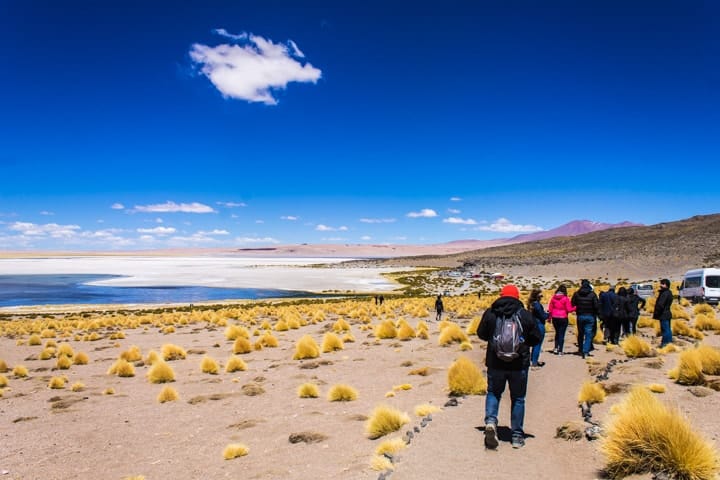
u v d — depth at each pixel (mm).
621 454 5441
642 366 11016
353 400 10898
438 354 16250
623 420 5656
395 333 21656
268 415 10242
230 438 8898
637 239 140500
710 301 33031
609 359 12602
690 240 102188
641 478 5203
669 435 5258
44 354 20125
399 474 5691
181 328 30594
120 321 34594
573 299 13734
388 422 7953
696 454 5129
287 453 7637
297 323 28031
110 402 12531
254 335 25125
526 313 6469
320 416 9758
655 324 18094
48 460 8414
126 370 16125
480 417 8109
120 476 7504
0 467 8141
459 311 31359
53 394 13805
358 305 41344
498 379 6496
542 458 6023
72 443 9312
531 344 6562
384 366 14883
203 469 7402
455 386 10219
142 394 13289
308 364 15648
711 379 9172
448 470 5715
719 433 6410
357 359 16422
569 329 20359
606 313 14781
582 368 11805
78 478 7531
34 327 31578
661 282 13867
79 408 12031
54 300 62656
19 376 16578
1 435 10031
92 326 31656
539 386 10219
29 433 10086
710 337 16359
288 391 12422
